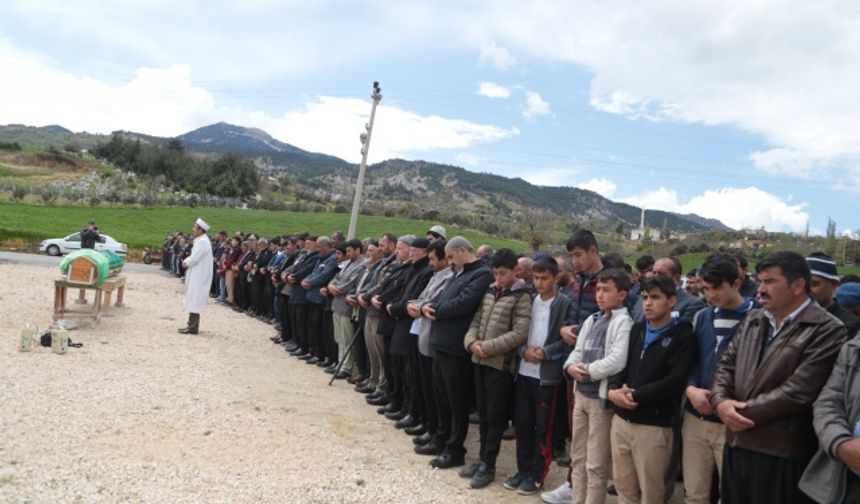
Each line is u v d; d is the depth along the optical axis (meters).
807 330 3.05
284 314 11.16
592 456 4.36
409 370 6.48
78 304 13.02
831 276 3.89
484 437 5.29
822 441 2.69
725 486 3.29
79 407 6.09
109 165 88.25
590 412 4.37
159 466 4.82
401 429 6.57
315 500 4.47
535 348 4.99
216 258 19.44
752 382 3.18
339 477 4.96
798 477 3.02
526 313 5.13
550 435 5.05
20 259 24.16
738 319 3.84
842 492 2.69
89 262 10.66
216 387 7.50
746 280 5.46
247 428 6.04
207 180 82.31
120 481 4.45
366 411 7.18
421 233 59.28
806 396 2.95
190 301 11.20
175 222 50.06
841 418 2.71
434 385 5.81
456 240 5.75
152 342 9.97
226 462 5.07
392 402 7.10
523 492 5.00
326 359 9.77
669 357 3.85
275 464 5.12
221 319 13.77
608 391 4.09
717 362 3.80
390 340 7.13
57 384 6.80
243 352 10.09
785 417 3.04
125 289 17.56
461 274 5.69
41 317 11.12
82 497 4.12
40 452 4.84
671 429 3.93
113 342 9.59
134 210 53.78
